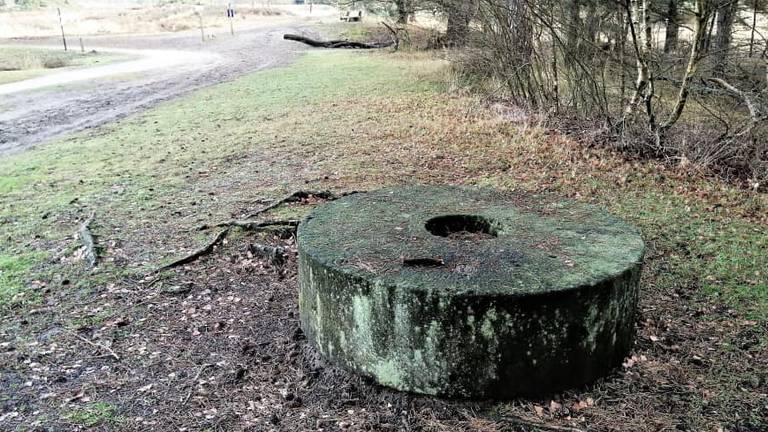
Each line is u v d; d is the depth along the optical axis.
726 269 4.59
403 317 2.96
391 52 21.78
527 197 4.37
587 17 8.51
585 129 8.34
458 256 3.28
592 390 3.14
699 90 7.36
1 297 4.49
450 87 12.52
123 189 7.18
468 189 4.57
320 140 9.15
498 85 10.78
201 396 3.25
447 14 14.24
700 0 6.71
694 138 7.24
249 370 3.48
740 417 2.95
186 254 5.17
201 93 14.95
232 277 4.79
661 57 8.06
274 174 7.56
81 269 4.96
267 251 5.04
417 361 3.01
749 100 6.78
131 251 5.32
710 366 3.36
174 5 64.06
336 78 15.88
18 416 3.11
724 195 6.21
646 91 7.45
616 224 3.79
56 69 22.75
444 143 8.53
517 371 2.98
